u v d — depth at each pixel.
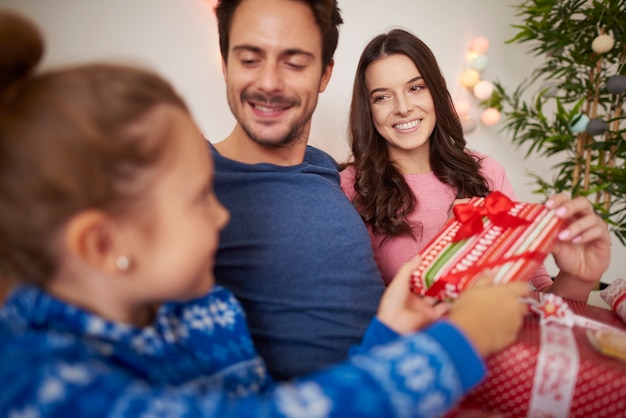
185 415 0.31
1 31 0.36
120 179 0.34
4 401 0.28
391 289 0.58
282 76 0.74
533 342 0.60
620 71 1.58
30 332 0.33
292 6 0.72
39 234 0.34
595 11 1.49
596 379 0.55
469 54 1.98
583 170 1.74
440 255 0.74
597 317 0.73
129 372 0.37
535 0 1.55
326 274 0.75
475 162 1.35
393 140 1.28
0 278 0.39
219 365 0.52
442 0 1.91
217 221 0.43
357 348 0.57
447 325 0.39
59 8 1.52
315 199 0.80
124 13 1.58
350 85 1.88
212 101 1.72
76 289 0.38
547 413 0.58
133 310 0.42
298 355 0.70
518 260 0.67
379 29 1.87
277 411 0.31
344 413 0.31
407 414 0.32
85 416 0.29
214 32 1.66
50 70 0.38
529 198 2.28
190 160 0.38
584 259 0.79
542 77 2.11
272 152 0.82
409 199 1.25
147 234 0.36
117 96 0.35
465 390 0.36
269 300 0.72
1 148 0.32
